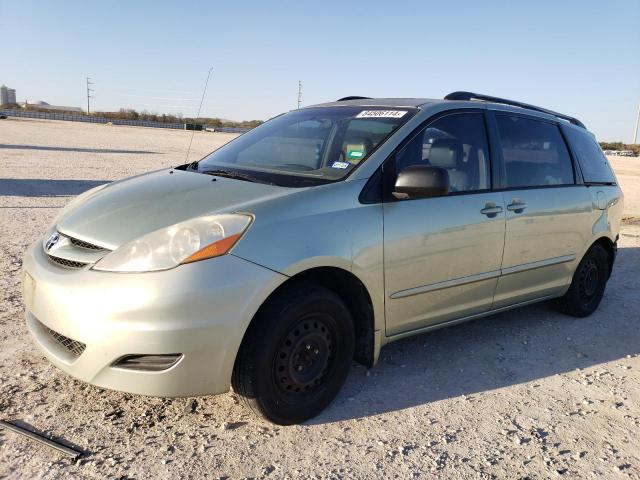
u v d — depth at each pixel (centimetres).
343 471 271
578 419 338
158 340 260
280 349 292
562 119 515
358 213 322
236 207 294
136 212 308
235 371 287
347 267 313
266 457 278
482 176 403
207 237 274
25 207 919
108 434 287
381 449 292
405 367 394
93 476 253
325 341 314
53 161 1855
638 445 313
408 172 330
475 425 322
